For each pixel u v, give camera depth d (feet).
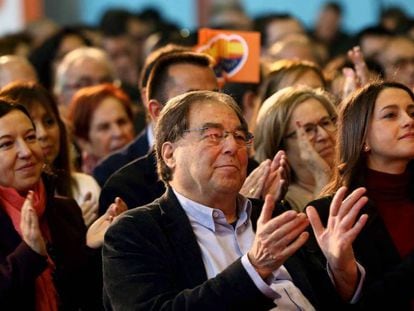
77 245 19.65
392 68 28.55
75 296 19.52
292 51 31.81
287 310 17.20
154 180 21.02
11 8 49.57
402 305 18.51
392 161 19.21
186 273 17.02
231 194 17.26
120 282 16.85
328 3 45.32
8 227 18.74
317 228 17.29
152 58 23.52
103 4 51.49
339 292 17.83
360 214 18.67
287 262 17.79
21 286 17.84
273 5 50.39
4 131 19.11
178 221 17.26
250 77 24.50
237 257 17.37
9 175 19.11
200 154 17.10
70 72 30.19
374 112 19.17
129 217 17.34
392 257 18.58
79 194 22.67
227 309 16.11
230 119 17.24
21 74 28.35
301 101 21.56
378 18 48.32
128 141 26.63
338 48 40.06
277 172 19.63
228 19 45.52
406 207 19.22
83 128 26.50
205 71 21.72
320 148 21.50
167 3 50.98
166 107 17.61
